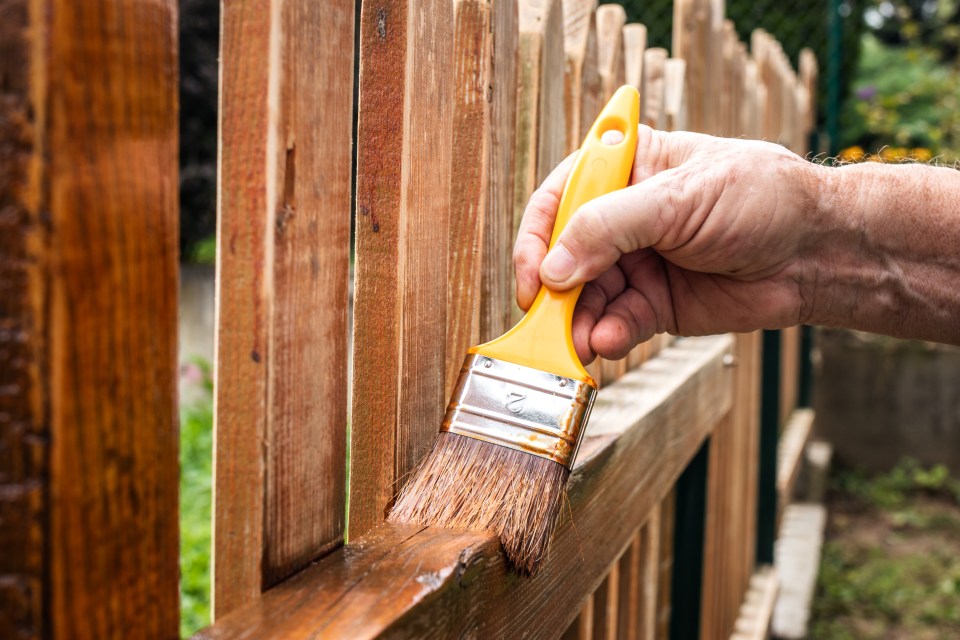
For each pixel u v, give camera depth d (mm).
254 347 731
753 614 3178
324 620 695
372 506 981
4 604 502
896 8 9391
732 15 5703
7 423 491
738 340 2859
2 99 474
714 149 1181
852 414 5977
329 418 836
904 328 1337
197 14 6562
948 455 5863
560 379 1015
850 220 1240
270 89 703
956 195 1255
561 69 1429
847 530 5305
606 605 1660
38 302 489
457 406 1009
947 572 4770
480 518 943
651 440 1602
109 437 535
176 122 571
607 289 1343
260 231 718
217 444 749
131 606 560
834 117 5090
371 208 941
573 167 1143
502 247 1254
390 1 910
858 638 4094
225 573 764
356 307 958
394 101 920
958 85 7289
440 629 798
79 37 495
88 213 509
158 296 562
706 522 2365
